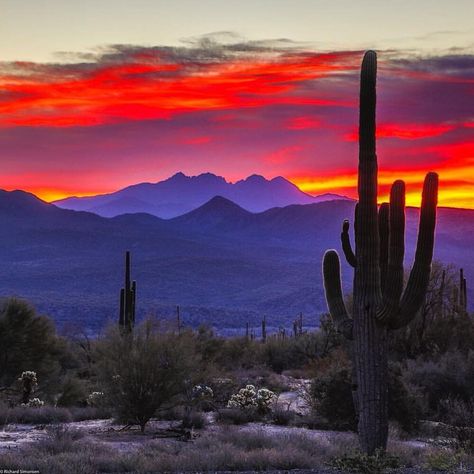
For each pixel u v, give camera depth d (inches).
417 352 2659.9
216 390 2245.3
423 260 1112.8
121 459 1206.3
